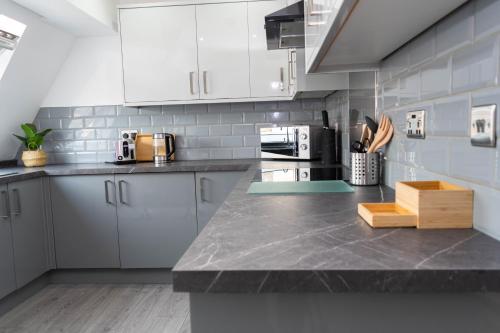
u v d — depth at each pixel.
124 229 2.96
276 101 3.43
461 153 0.99
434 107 1.15
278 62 3.10
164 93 3.16
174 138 3.44
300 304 0.75
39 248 2.90
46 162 3.43
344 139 2.53
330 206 1.27
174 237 2.95
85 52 3.42
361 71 1.87
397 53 1.48
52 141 3.47
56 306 2.63
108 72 3.43
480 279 0.68
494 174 0.84
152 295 2.78
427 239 0.87
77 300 2.72
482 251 0.78
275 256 0.78
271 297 0.75
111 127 3.46
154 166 2.92
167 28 3.12
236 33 3.10
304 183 1.78
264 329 0.76
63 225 2.98
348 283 0.70
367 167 1.67
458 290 0.69
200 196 2.92
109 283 3.04
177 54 3.13
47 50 3.12
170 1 3.10
